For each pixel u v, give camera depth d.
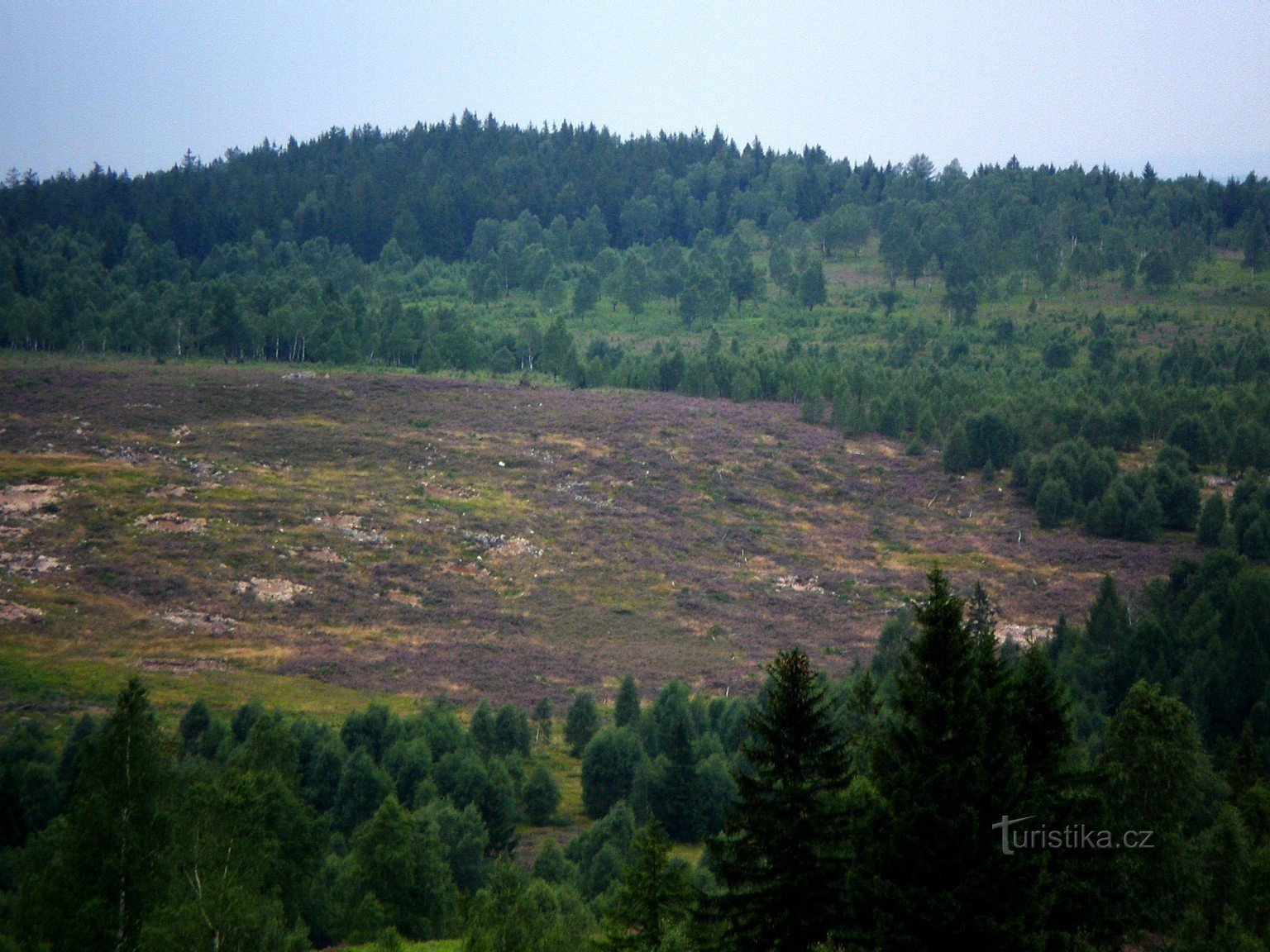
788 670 24.16
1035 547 112.62
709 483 127.38
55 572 85.88
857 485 130.75
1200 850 31.00
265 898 28.06
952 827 20.92
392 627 86.31
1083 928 24.19
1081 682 67.25
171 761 29.86
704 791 52.34
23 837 45.22
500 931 30.02
